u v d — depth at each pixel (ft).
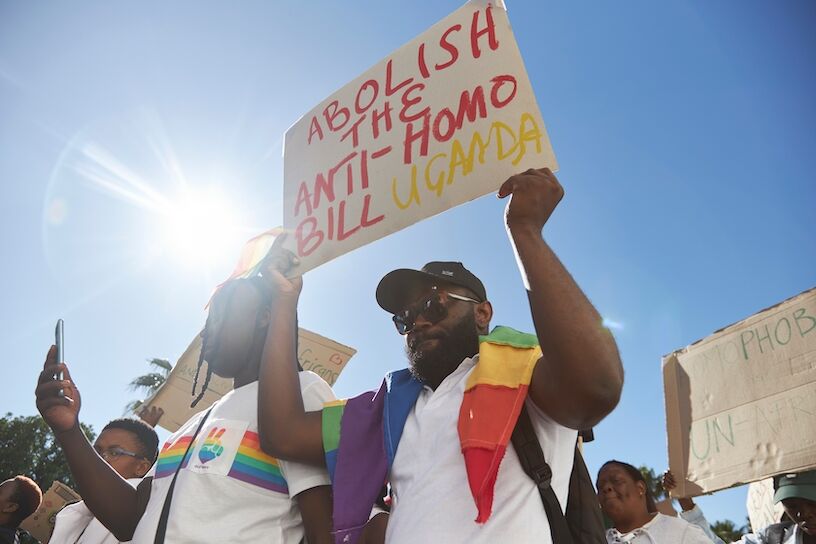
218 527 6.45
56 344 8.20
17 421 83.05
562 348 5.01
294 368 7.09
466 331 6.72
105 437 11.47
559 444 5.58
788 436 10.39
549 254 5.31
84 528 10.02
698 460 11.44
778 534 13.00
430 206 6.87
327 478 6.82
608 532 12.78
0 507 15.51
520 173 6.02
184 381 13.96
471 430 5.37
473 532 5.17
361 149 7.87
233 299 8.03
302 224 8.06
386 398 6.66
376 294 7.16
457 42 7.43
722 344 11.87
